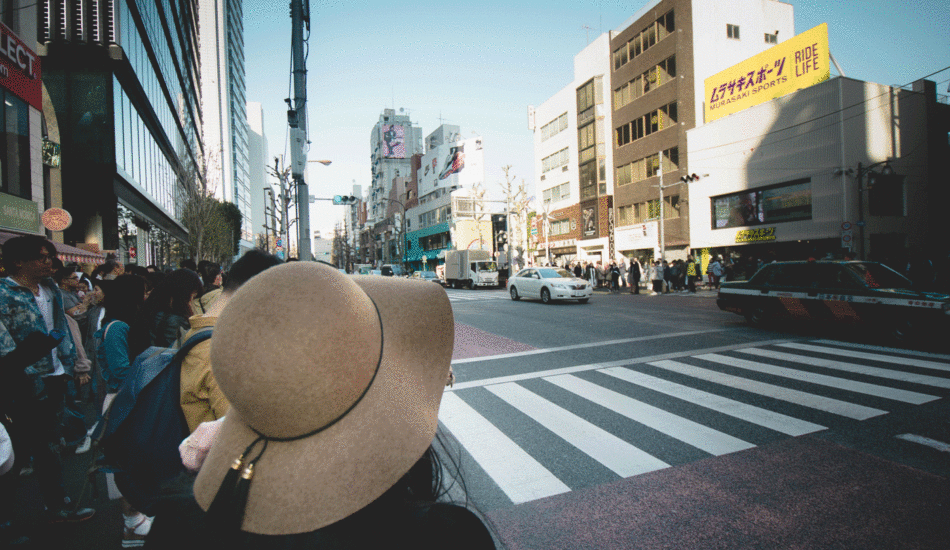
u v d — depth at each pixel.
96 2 17.62
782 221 19.42
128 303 3.02
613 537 2.70
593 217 31.98
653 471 3.52
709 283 21.86
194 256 25.67
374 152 84.12
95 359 4.66
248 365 0.67
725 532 2.71
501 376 6.55
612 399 5.29
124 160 19.42
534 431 4.41
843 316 8.34
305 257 8.59
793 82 19.12
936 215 18.88
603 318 12.33
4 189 10.86
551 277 17.86
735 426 4.34
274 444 0.76
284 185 16.34
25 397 2.68
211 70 65.56
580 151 33.25
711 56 24.88
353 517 0.77
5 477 2.54
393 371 0.90
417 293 1.05
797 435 4.08
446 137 60.09
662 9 26.16
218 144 65.12
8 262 3.05
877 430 4.12
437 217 51.88
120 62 18.02
